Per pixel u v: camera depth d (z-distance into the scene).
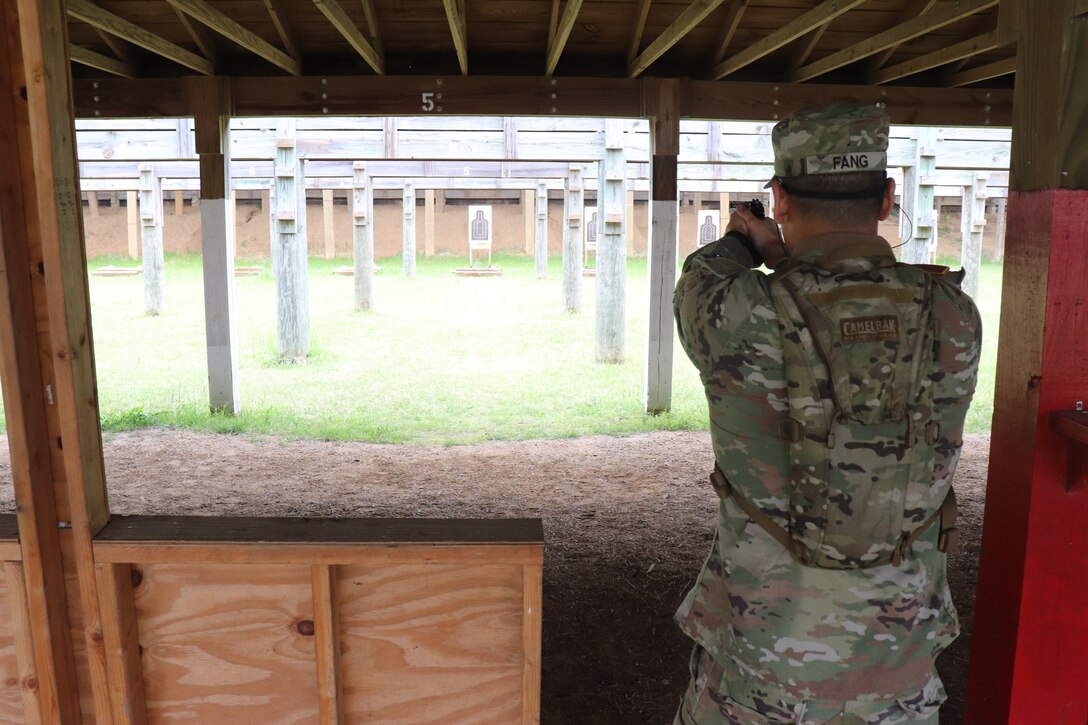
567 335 11.98
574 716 2.96
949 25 6.47
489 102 6.84
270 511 5.19
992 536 2.26
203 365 9.83
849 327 1.47
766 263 1.77
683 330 1.66
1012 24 2.19
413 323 13.01
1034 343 2.10
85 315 1.83
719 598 1.66
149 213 13.57
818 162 1.54
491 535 1.89
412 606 1.90
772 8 6.37
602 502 5.45
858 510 1.47
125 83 6.80
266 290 17.95
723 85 6.95
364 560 1.83
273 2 6.04
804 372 1.47
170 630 1.91
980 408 8.30
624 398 8.37
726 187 15.02
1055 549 2.13
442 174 12.99
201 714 1.95
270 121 9.22
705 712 1.68
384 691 1.94
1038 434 2.09
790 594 1.53
